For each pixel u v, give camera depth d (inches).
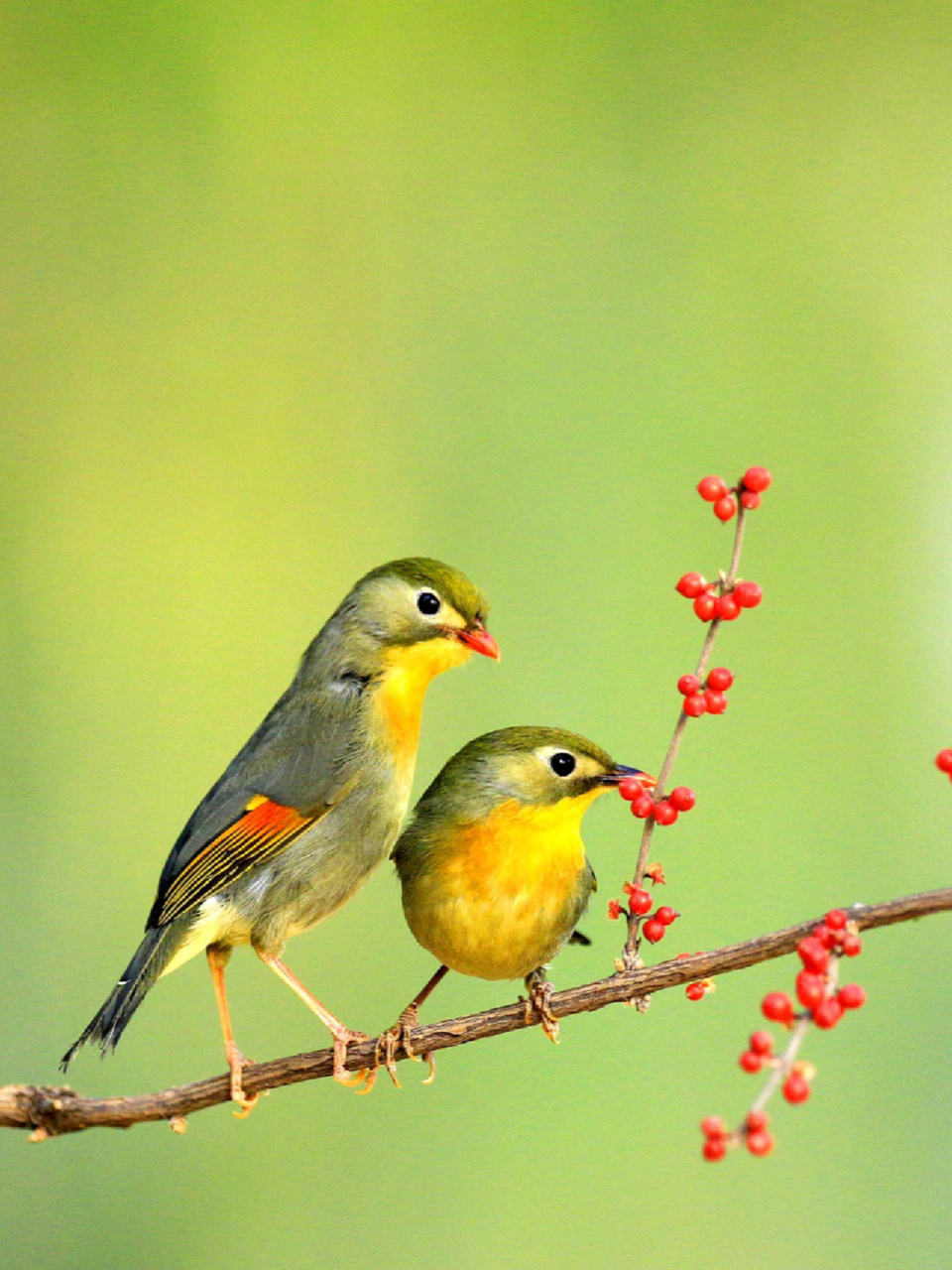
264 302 490.9
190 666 459.5
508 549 478.0
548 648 455.5
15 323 477.4
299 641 465.1
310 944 421.4
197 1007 412.5
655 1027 405.7
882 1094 392.8
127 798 446.0
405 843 285.1
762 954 219.3
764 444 484.1
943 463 486.6
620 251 502.9
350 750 300.8
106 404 478.6
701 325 497.7
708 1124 164.2
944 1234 375.9
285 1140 395.2
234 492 475.5
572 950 412.2
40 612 458.6
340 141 501.4
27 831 436.5
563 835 279.0
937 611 471.2
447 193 504.1
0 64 486.9
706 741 449.7
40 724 446.9
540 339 495.5
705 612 220.4
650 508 477.1
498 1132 394.0
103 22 492.7
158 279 486.9
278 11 502.6
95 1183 383.6
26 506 466.0
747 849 432.8
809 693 460.4
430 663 309.6
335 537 476.7
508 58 513.7
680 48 520.4
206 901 290.5
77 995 413.4
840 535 478.6
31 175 485.7
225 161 496.4
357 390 489.1
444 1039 249.1
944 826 444.1
